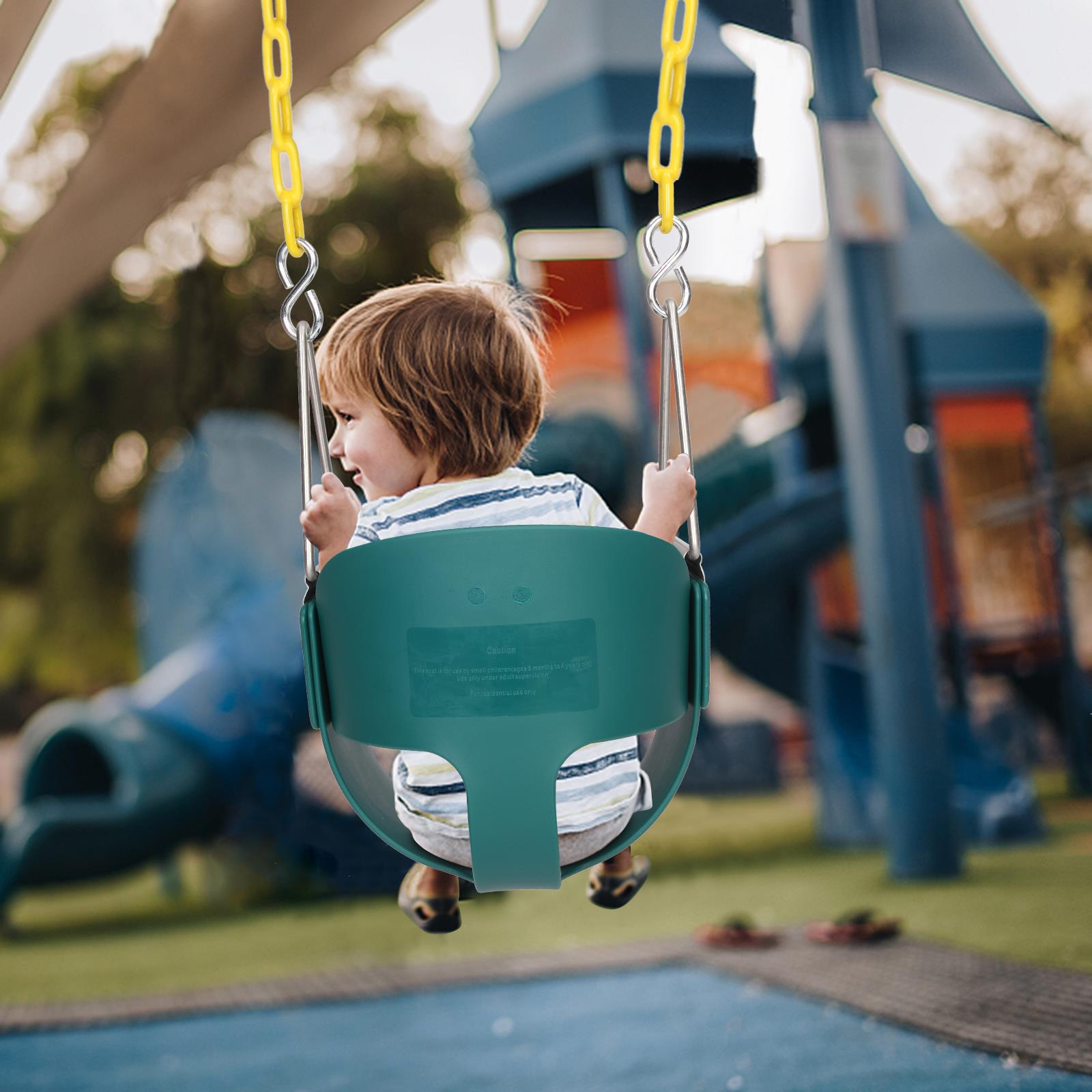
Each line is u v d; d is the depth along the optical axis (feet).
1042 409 25.00
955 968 10.45
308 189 37.11
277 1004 11.69
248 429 22.98
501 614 4.23
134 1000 12.30
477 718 4.23
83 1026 11.32
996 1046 8.05
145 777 19.44
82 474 37.11
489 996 11.35
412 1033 10.14
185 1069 9.47
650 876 18.22
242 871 20.02
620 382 22.76
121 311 36.09
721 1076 8.09
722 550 22.41
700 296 22.91
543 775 4.22
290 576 21.86
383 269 36.47
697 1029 9.45
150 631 23.63
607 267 23.17
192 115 10.37
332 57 9.52
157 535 23.63
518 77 21.09
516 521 4.93
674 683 4.51
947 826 15.72
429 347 5.09
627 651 4.32
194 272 19.01
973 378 24.08
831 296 17.13
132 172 11.27
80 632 38.24
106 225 12.28
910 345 23.93
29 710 55.16
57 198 11.50
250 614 21.49
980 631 24.72
